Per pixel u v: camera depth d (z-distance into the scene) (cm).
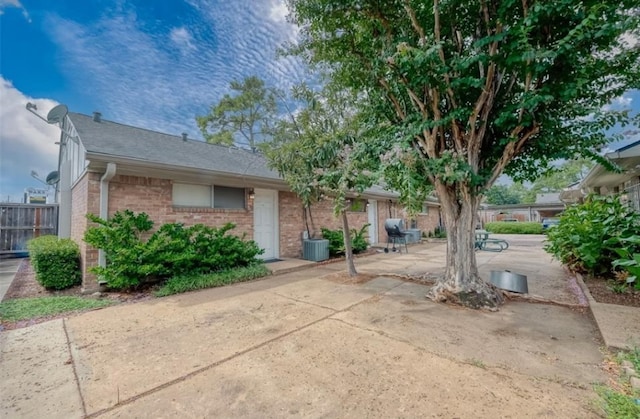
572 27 302
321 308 409
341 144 523
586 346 282
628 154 563
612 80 353
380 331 324
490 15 360
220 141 1742
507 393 209
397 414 189
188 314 389
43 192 1633
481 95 374
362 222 1186
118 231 491
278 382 228
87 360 266
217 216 696
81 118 698
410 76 379
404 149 395
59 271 525
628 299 415
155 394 214
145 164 509
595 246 509
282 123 604
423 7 380
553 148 390
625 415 180
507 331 322
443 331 323
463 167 373
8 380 234
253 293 494
